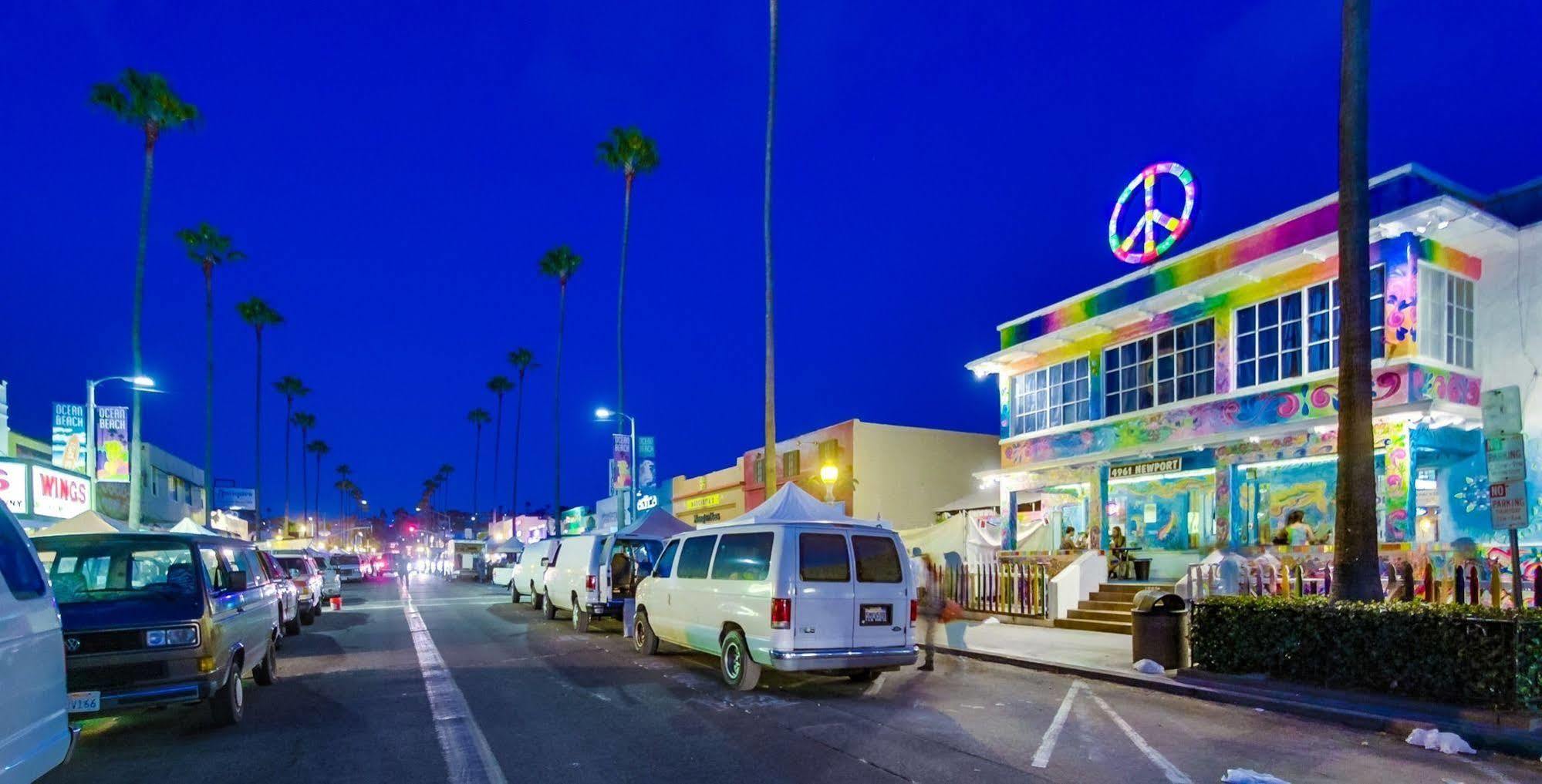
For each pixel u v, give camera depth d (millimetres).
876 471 33438
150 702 7246
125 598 7773
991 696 9734
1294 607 9328
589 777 6562
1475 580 11703
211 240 44219
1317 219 15547
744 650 10102
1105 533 19234
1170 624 10812
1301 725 8156
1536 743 6977
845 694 9898
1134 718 8500
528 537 70625
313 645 15039
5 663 4496
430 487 152750
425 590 38875
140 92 28828
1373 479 9750
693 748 7402
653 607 12812
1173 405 17938
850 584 9953
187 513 54219
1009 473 21922
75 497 29781
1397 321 13953
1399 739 7605
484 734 7949
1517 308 14250
